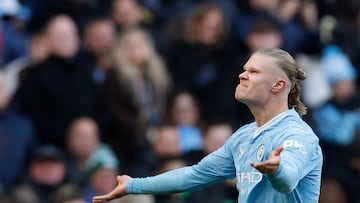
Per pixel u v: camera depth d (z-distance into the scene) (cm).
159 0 3766
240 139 1609
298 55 3681
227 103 3319
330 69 3616
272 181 1412
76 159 3034
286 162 1444
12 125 3053
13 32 3400
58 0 3462
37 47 3291
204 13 3409
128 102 3206
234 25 3584
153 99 3256
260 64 1566
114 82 3206
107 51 3322
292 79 1574
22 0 3481
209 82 3344
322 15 3981
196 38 3406
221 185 3022
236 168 1603
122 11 3531
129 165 3172
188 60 3384
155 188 1645
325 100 3566
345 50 3822
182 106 3219
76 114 3147
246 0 3681
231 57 3400
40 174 2920
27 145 3077
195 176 1645
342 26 3888
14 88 3238
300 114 1600
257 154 1564
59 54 3156
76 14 3478
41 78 3136
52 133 3127
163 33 3553
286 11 3734
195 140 3192
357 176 3441
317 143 1539
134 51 3234
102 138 3195
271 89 1562
